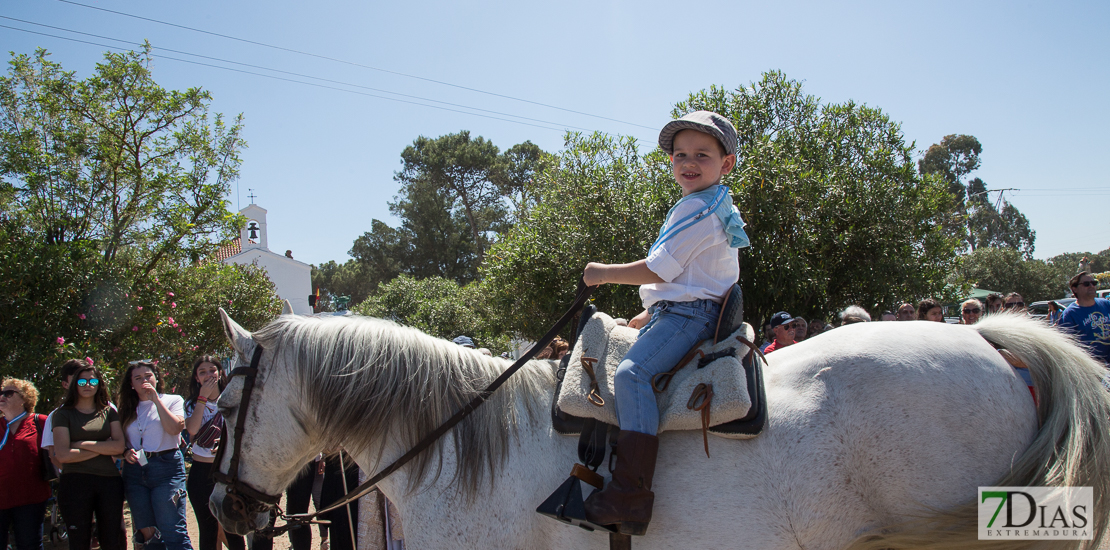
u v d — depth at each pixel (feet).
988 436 6.20
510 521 6.86
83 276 24.61
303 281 98.89
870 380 6.45
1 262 23.02
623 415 6.34
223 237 30.66
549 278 31.24
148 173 29.53
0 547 15.15
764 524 6.16
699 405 6.31
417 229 109.19
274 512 8.39
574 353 7.22
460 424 7.37
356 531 13.91
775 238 26.81
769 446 6.35
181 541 14.57
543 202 32.99
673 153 7.32
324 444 7.89
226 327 8.15
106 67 28.43
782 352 7.50
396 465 7.39
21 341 22.90
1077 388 6.34
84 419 15.24
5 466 15.16
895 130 30.37
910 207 28.86
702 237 6.64
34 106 28.04
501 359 8.11
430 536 7.07
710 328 6.81
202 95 30.01
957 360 6.48
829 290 29.43
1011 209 151.84
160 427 15.03
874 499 6.35
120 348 26.00
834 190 27.32
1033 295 99.30
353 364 7.65
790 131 29.76
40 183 26.58
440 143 110.52
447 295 78.23
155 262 28.99
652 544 6.31
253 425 7.79
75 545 14.74
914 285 28.17
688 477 6.36
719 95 30.55
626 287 27.07
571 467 6.84
